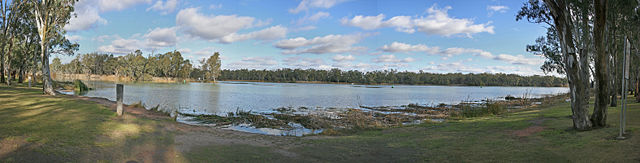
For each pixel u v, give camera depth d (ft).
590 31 67.77
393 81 567.18
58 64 350.84
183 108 81.87
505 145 26.96
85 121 35.06
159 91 155.02
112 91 137.18
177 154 23.50
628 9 53.83
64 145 22.58
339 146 30.60
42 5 80.94
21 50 141.59
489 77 579.89
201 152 24.98
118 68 365.61
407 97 162.81
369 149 28.86
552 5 34.45
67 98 68.44
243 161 22.90
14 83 130.93
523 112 63.31
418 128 46.16
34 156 19.22
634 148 21.45
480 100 144.66
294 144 31.86
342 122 61.57
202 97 123.95
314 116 68.49
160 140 28.48
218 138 33.42
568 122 37.86
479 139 31.32
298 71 579.89
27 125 29.63
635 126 29.96
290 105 101.09
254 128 51.72
